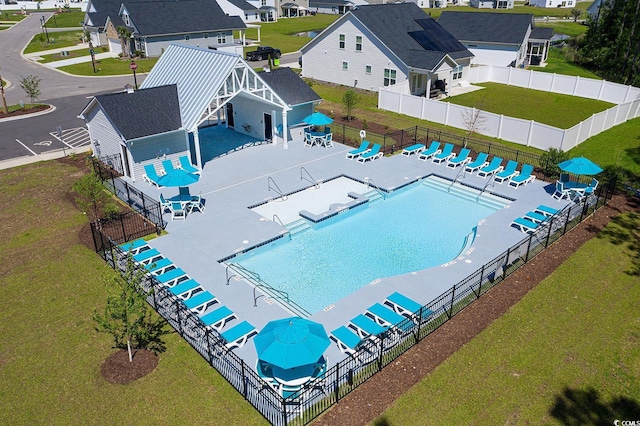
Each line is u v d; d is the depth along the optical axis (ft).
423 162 89.86
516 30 167.43
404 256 62.18
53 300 51.78
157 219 67.00
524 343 45.44
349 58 144.77
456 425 36.94
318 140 98.53
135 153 77.61
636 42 168.04
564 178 75.00
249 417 37.37
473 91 145.89
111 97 78.18
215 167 85.76
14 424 37.11
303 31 278.46
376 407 38.34
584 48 187.52
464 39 173.68
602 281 54.95
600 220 68.59
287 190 76.89
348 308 49.42
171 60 92.68
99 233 61.72
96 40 226.79
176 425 36.76
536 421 37.50
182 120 80.33
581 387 40.65
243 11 303.07
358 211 74.08
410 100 118.42
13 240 63.93
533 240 62.49
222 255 58.70
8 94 144.66
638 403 39.22
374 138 102.53
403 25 144.25
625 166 87.76
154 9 200.34
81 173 84.79
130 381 40.83
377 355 43.47
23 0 426.51
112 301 39.75
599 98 136.36
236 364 42.16
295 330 37.91
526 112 124.06
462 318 48.75
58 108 127.95
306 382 39.63
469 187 80.07
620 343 45.60
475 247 60.95
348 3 361.10
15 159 91.20
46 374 41.86
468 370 42.22
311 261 60.90
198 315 47.62
